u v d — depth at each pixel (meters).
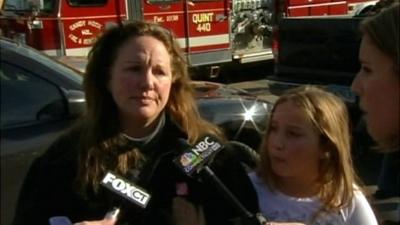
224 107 4.23
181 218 1.92
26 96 3.38
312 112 2.11
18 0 9.08
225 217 1.97
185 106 2.05
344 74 6.37
